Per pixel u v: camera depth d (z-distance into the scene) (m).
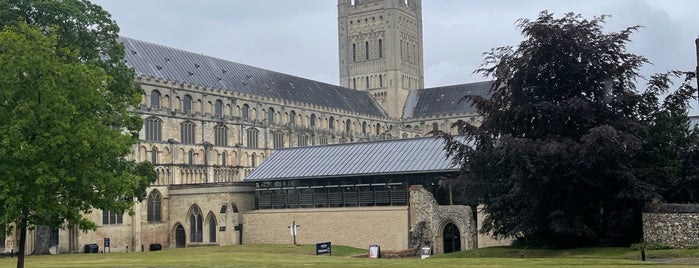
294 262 54.50
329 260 57.56
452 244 88.56
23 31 46.25
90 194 45.78
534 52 64.44
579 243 64.75
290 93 172.50
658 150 65.12
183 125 138.62
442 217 88.50
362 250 90.50
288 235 100.75
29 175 42.47
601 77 64.69
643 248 51.00
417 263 50.38
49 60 44.31
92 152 45.00
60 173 42.78
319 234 97.88
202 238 113.69
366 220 93.56
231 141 149.38
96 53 79.31
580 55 64.50
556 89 66.56
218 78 153.25
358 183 95.81
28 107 42.38
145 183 82.88
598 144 58.00
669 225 57.88
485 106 67.69
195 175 138.12
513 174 60.78
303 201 100.81
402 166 92.81
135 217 116.81
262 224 103.69
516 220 64.50
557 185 61.84
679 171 64.31
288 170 103.50
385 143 101.31
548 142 59.66
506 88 66.38
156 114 132.00
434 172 89.31
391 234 91.31
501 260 52.06
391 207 92.19
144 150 128.00
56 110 43.19
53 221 46.25
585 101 62.75
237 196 108.50
